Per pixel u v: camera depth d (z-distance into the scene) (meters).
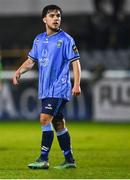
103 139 41.66
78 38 69.38
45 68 24.77
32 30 70.62
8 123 56.62
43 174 23.38
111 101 59.44
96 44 69.00
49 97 24.72
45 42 24.91
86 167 26.38
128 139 41.72
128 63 64.62
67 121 58.78
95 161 29.00
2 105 59.88
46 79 24.75
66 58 24.77
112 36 68.69
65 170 24.61
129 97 59.16
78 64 24.66
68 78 24.86
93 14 69.56
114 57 64.88
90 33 69.31
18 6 70.62
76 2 69.88
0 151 33.78
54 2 70.00
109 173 24.19
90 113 59.56
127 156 31.33
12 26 70.88
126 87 59.16
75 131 48.28
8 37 70.56
